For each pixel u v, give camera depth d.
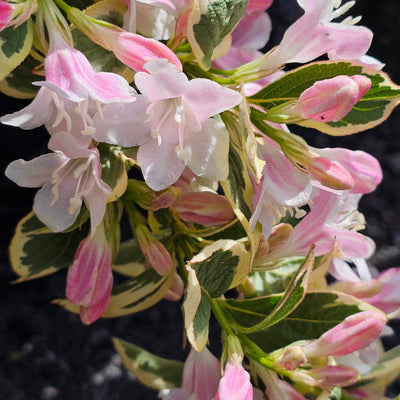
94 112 0.35
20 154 0.74
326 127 0.37
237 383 0.36
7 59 0.36
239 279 0.38
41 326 0.74
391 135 0.95
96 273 0.38
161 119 0.36
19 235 0.40
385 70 0.98
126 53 0.36
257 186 0.37
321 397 0.37
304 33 0.37
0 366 0.71
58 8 0.36
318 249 0.40
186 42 0.39
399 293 0.41
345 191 0.39
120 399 0.71
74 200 0.36
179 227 0.40
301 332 0.39
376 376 0.41
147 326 0.76
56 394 0.70
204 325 0.37
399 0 1.04
